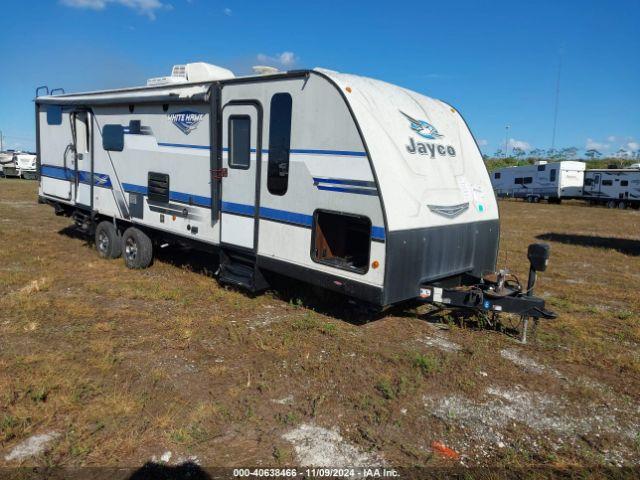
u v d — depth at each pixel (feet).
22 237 33.19
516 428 12.08
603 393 13.99
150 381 13.52
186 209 22.27
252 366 14.75
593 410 13.08
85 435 10.96
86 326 17.25
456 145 19.33
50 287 21.75
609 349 17.08
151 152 23.82
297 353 15.74
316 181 16.97
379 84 18.10
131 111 24.79
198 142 21.21
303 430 11.59
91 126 27.81
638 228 58.70
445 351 16.43
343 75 17.16
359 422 12.01
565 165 106.63
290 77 17.44
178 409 12.16
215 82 19.97
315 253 17.39
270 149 18.38
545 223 62.49
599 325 19.83
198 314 18.97
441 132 18.74
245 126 19.22
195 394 12.96
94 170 27.99
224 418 11.87
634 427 12.34
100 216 28.73
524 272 29.60
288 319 18.67
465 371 14.93
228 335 16.99
